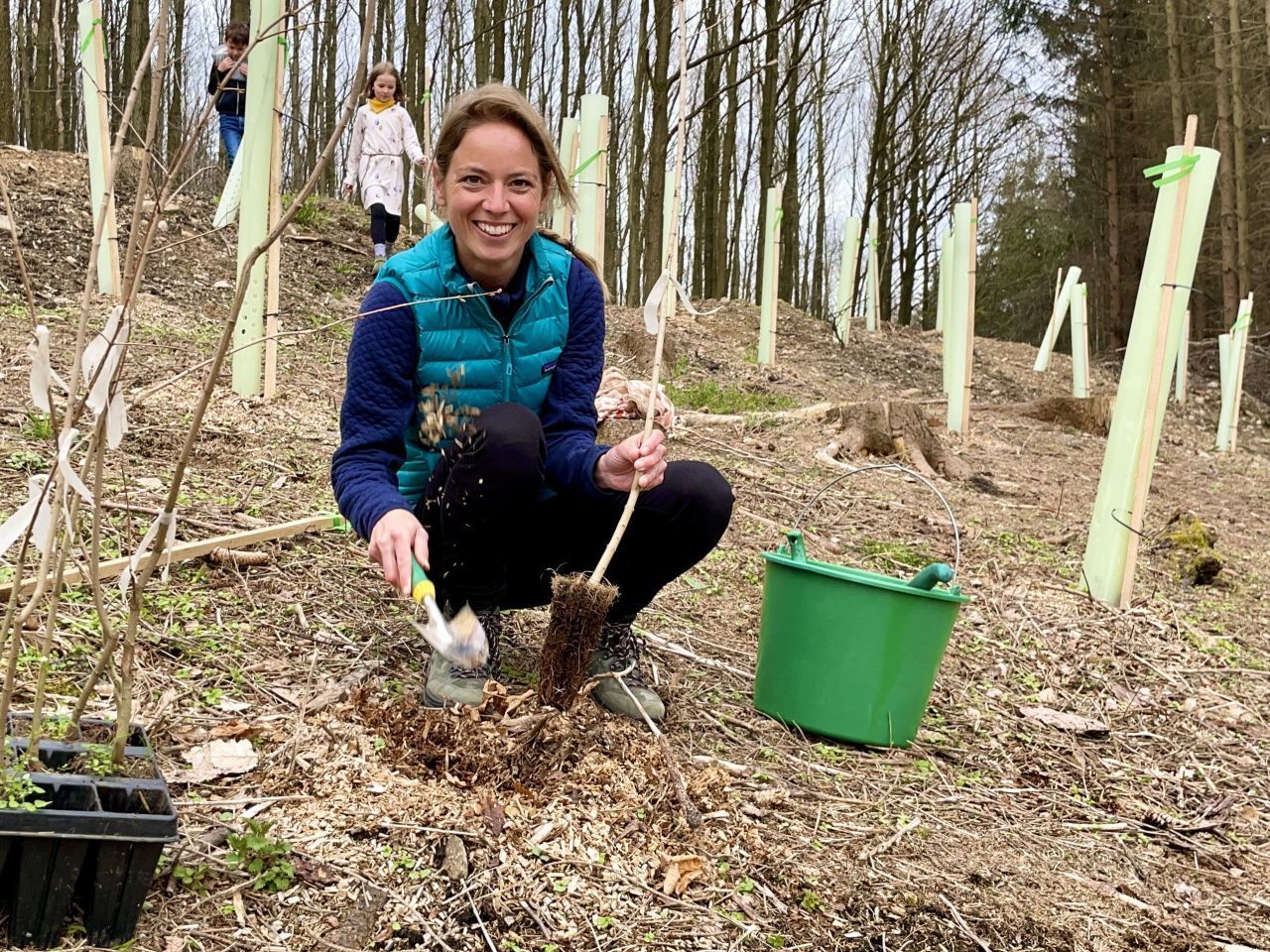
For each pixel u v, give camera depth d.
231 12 10.64
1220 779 3.13
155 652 2.58
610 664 2.67
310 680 2.59
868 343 13.26
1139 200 25.22
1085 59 24.55
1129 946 2.17
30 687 2.25
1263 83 20.27
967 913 2.15
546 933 1.84
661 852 2.10
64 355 5.03
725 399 7.99
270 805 2.02
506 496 2.36
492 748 2.20
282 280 8.09
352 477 2.25
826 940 1.99
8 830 1.51
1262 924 2.36
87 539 3.04
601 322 2.66
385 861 1.92
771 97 17.52
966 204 8.16
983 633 4.05
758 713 2.97
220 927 1.71
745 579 4.14
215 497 3.68
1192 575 5.29
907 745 2.92
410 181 11.70
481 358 2.48
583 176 7.04
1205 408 13.66
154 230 1.58
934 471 6.99
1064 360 15.31
